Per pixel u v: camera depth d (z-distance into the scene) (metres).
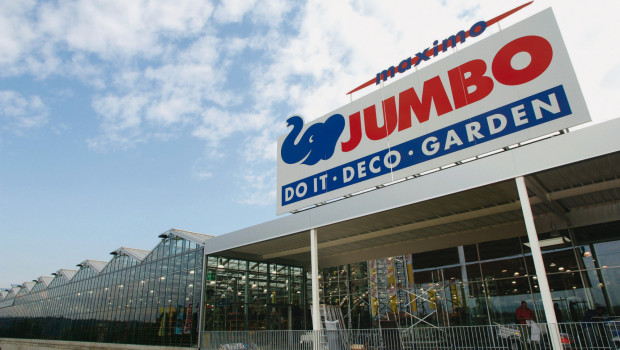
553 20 13.24
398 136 16.44
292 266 25.95
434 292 20.06
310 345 14.73
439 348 12.63
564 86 12.41
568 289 15.32
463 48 15.45
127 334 28.55
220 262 22.72
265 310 23.56
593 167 11.20
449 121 14.98
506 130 13.35
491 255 18.28
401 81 17.12
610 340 10.39
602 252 14.75
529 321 14.41
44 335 43.03
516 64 13.77
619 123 9.72
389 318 22.55
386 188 14.27
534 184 12.24
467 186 12.09
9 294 57.75
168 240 27.11
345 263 23.75
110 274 34.12
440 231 18.77
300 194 19.52
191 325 21.86
